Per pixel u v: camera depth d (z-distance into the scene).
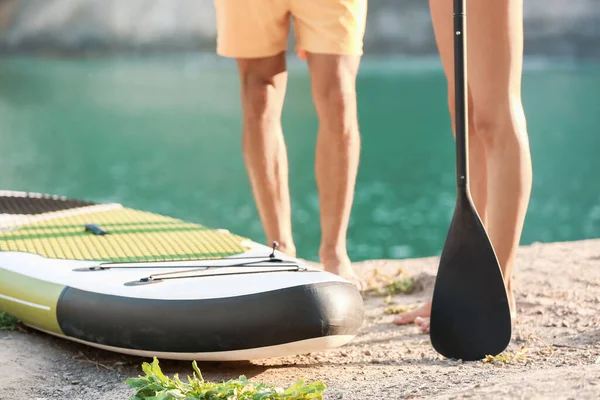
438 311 2.61
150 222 3.69
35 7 32.78
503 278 2.66
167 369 2.73
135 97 21.08
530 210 10.80
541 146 15.05
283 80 3.69
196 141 15.73
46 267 3.04
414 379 2.37
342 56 3.39
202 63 30.47
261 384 2.11
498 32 2.58
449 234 2.58
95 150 14.66
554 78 24.42
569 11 31.27
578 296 3.48
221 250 3.18
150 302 2.64
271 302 2.56
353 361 2.80
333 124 3.44
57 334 2.91
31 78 24.39
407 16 33.16
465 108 2.52
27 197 4.30
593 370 2.04
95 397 2.46
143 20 33.34
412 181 12.65
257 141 3.66
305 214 10.57
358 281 3.54
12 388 2.54
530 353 2.65
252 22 3.49
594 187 12.09
